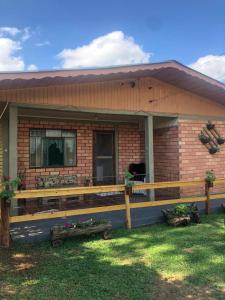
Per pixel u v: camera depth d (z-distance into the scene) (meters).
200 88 8.23
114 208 6.21
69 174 9.03
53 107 6.64
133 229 6.24
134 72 6.90
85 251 5.04
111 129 9.82
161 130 8.91
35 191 5.39
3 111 6.66
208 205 7.50
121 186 6.27
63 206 7.64
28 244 5.32
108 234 5.67
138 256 4.83
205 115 8.78
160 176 8.95
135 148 10.17
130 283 3.93
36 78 5.60
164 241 5.51
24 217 5.38
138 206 6.51
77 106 6.91
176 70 7.27
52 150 8.81
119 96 7.45
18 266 4.45
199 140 8.63
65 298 3.58
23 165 8.35
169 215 6.57
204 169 8.68
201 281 3.98
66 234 5.30
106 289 3.77
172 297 3.60
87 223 5.61
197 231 6.11
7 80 5.47
